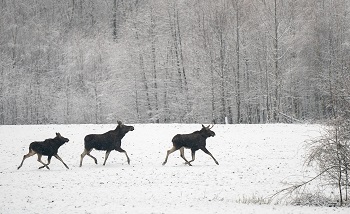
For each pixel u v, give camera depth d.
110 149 53.38
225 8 127.94
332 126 33.19
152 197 36.22
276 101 118.19
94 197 36.28
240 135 72.62
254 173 46.97
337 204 33.44
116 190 39.12
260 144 65.25
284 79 122.44
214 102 126.50
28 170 51.12
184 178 44.34
